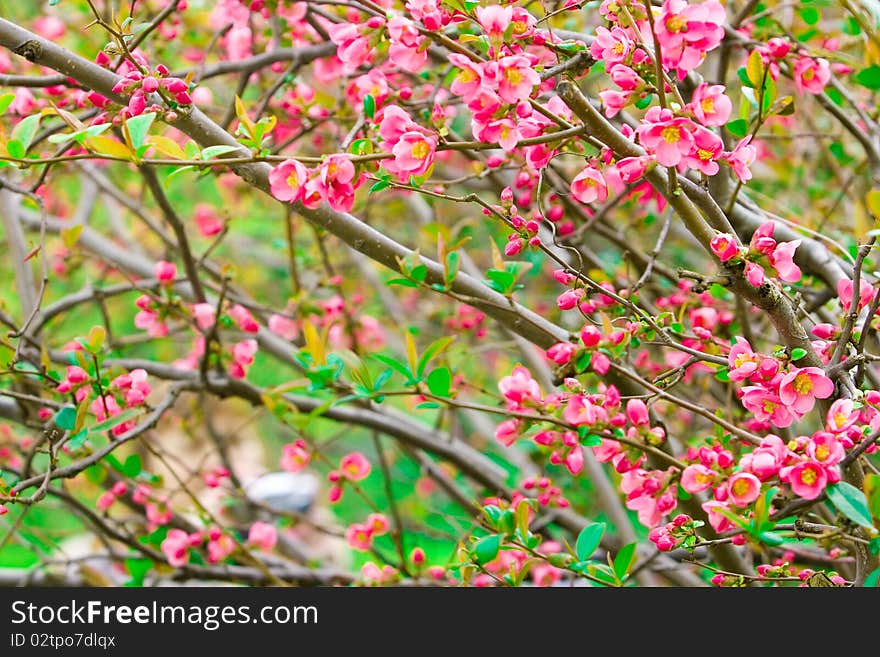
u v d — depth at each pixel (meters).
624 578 2.36
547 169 3.20
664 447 2.45
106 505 3.83
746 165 2.07
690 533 2.19
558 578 3.61
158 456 3.47
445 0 2.02
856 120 3.88
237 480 4.21
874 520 1.85
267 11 3.36
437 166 4.68
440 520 6.00
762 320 4.04
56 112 2.15
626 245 3.55
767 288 2.09
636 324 2.30
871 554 2.03
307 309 4.27
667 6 1.95
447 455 4.05
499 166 3.04
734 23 3.15
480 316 4.48
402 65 2.09
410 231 5.77
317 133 4.16
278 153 3.44
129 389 2.89
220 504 4.62
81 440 2.70
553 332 2.50
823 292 2.94
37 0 4.91
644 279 2.66
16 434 5.30
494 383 5.76
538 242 2.31
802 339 2.14
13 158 2.02
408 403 5.77
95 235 5.03
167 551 3.72
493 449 5.48
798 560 3.31
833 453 1.82
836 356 2.12
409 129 2.02
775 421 2.08
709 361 2.40
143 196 5.02
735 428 2.16
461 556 2.87
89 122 3.05
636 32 2.05
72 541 5.91
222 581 4.14
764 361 2.05
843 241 3.66
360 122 2.72
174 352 6.12
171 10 2.72
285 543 5.24
